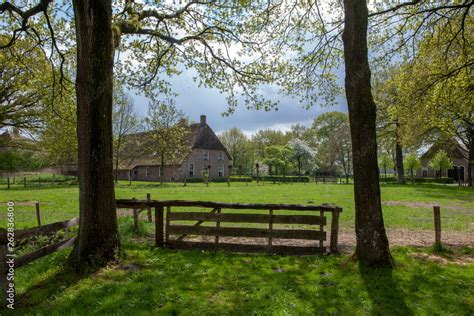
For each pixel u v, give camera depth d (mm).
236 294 5266
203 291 5375
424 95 13117
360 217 6699
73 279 5848
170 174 49531
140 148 55312
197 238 9805
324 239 7926
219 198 20484
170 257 7402
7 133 26344
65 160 35719
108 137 6609
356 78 6527
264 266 6797
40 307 4797
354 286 5590
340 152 56594
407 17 10414
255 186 35719
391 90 31938
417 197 21672
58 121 17578
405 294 5266
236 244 8172
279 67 10773
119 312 4598
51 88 15000
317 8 9742
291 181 50781
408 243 8930
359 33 6516
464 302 4965
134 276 6020
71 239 6859
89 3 6199
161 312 4609
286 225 12078
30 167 37656
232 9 10008
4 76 18438
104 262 6500
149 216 11977
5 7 8547
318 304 4887
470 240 9359
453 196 22344
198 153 52562
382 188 30484
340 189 29594
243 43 10758
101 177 6535
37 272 6219
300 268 6672
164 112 36594
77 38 6402
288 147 61062
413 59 11641
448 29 11312
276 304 4879
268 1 9750
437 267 6559
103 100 6453
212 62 11469
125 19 9102
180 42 10055
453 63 12195
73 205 17156
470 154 32500
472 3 9250
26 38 12344
